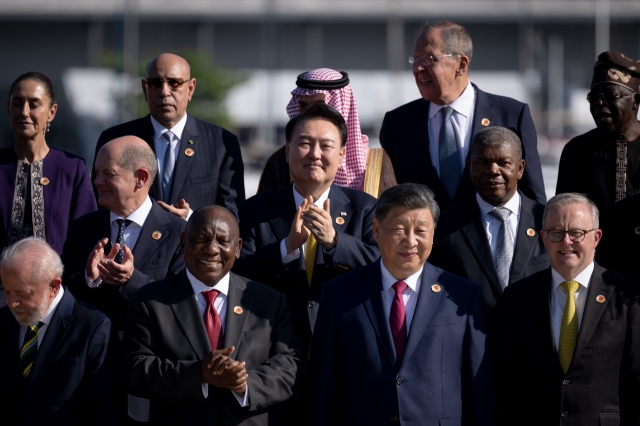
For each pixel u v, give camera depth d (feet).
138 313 60.03
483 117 79.46
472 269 67.97
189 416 58.29
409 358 59.62
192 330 59.41
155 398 57.98
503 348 62.85
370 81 432.66
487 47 463.01
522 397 62.44
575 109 425.28
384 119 83.87
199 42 458.50
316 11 451.53
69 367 59.21
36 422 58.54
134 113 365.81
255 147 398.83
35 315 59.31
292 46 460.55
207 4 450.71
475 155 69.62
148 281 64.80
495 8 454.40
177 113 81.76
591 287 62.13
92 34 465.06
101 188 68.59
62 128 365.61
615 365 60.85
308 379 61.93
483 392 59.67
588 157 79.10
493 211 69.82
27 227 77.56
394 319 61.26
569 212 61.72
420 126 80.48
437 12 454.81
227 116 384.88
